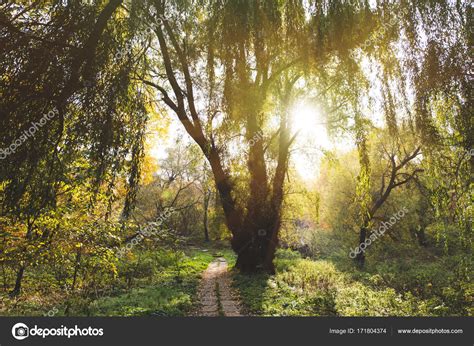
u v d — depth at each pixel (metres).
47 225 8.52
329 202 30.31
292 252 31.55
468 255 15.14
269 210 18.70
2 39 6.74
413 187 27.02
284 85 19.58
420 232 30.36
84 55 7.34
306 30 11.78
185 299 11.24
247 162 18.03
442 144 8.54
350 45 11.03
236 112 13.91
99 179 7.26
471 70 8.09
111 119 7.36
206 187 22.41
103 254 9.70
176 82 17.05
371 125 12.07
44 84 6.94
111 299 11.11
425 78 8.39
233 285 15.27
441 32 8.44
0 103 6.71
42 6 7.48
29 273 12.75
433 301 10.68
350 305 10.13
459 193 8.73
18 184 6.74
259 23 12.14
